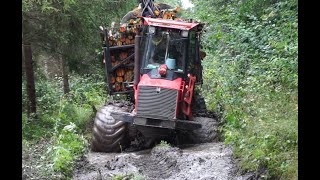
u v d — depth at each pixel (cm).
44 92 1673
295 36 1159
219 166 759
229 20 1669
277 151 714
